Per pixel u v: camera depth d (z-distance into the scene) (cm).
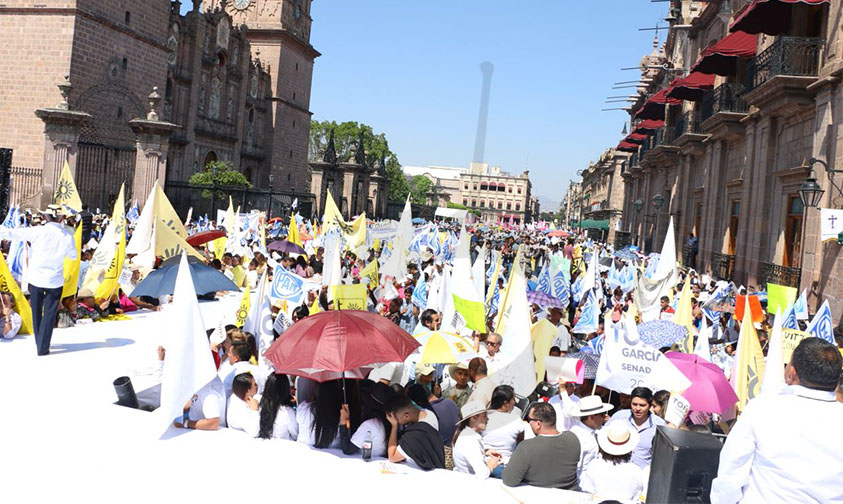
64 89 3225
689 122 3600
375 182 7588
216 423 839
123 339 1384
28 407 898
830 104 1891
